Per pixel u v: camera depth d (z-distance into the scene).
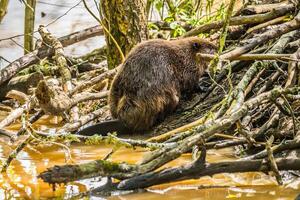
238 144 9.17
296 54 10.26
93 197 7.87
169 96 11.30
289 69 10.29
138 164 7.89
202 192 8.00
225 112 9.38
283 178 8.40
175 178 7.85
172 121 11.25
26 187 8.39
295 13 12.05
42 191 8.20
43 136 9.29
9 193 8.16
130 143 8.55
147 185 7.88
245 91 10.24
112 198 7.80
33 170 9.19
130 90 11.10
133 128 11.11
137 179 7.85
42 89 10.20
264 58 10.00
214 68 10.05
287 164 8.09
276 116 9.83
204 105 11.33
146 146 8.51
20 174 8.99
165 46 11.59
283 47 10.97
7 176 8.90
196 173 7.85
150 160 7.95
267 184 8.27
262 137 9.65
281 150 8.70
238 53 10.21
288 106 9.14
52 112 10.54
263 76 11.16
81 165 7.34
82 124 11.20
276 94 9.02
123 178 7.86
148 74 11.16
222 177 8.56
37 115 11.36
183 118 11.23
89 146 10.57
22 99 11.91
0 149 10.36
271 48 11.14
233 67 11.60
